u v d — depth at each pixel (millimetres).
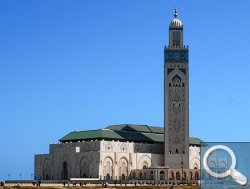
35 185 195750
